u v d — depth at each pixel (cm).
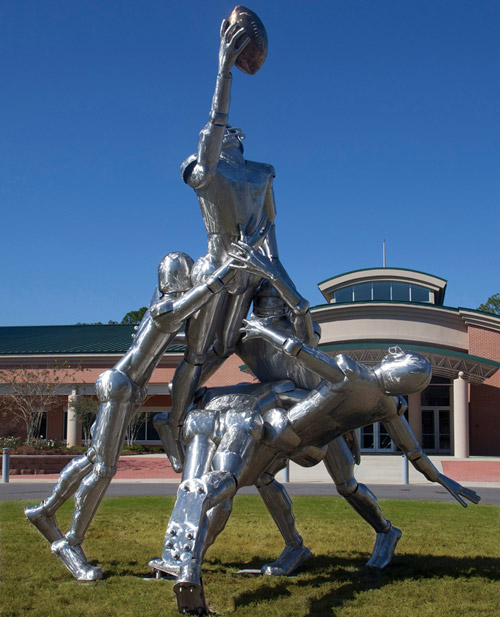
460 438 2744
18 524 1009
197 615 523
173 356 3061
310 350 537
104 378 596
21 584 629
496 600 578
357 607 556
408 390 556
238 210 563
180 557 456
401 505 1265
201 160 544
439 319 2997
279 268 593
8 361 3212
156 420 632
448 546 837
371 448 3111
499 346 2945
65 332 3972
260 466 576
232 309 594
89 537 905
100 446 601
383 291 3431
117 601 567
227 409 574
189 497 477
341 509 1194
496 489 1614
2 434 3303
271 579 659
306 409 557
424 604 566
